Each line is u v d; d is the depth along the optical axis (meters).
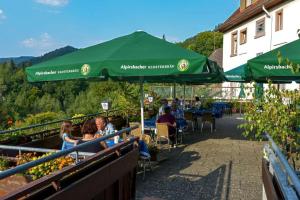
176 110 12.27
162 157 8.64
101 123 6.93
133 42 7.55
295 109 4.98
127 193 5.08
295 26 19.91
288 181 2.90
